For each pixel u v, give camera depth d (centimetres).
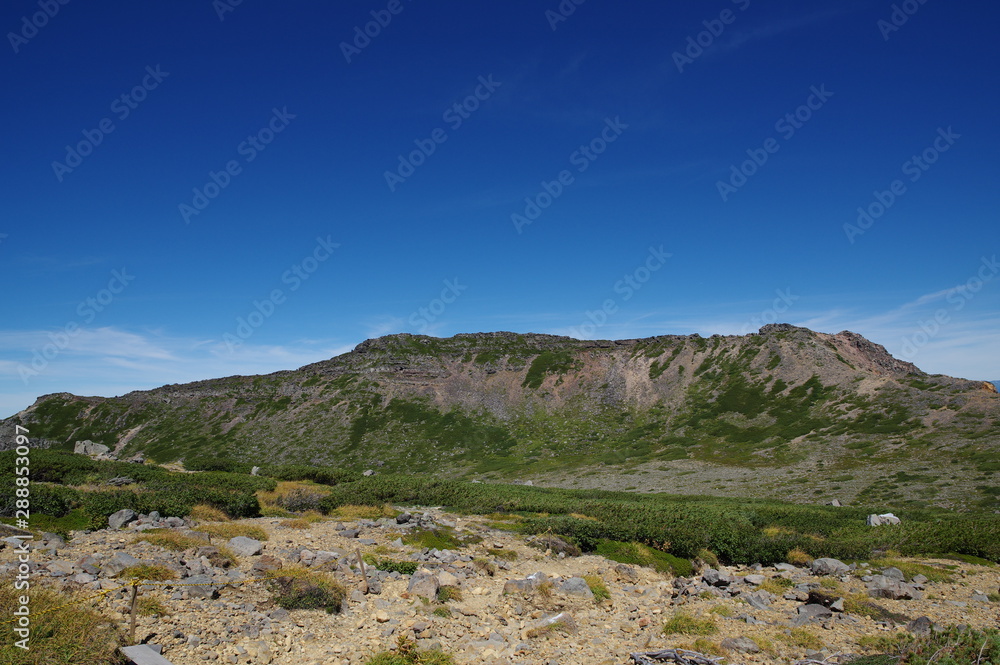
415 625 1303
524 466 9588
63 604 1092
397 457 10938
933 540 2594
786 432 8700
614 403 12331
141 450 12619
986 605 1759
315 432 12431
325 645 1188
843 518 3488
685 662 1205
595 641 1335
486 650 1219
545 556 2162
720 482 6769
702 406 11062
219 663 1041
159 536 1766
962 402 7794
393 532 2330
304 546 1991
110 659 973
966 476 5341
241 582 1423
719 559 2373
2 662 884
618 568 2041
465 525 2786
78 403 15050
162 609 1192
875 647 1330
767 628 1467
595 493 5000
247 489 3231
